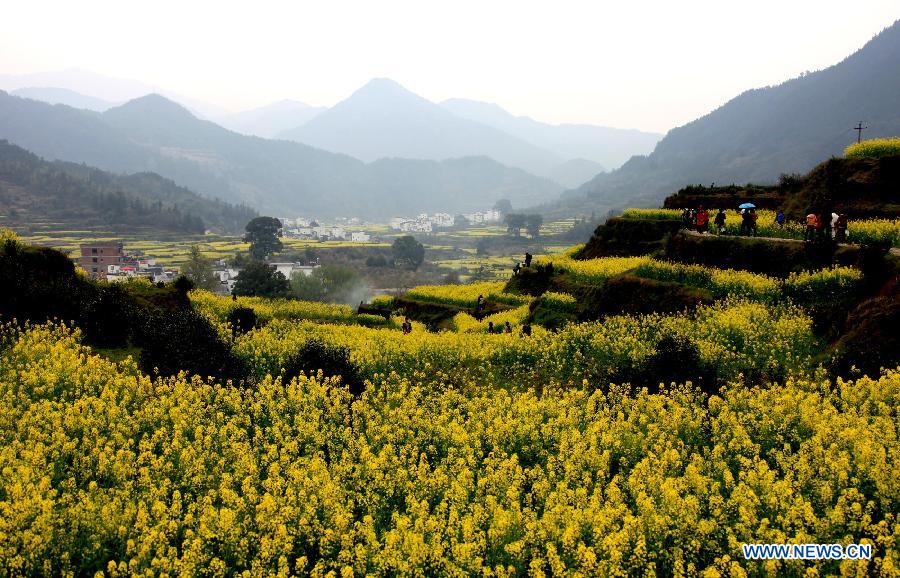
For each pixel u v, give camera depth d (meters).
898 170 32.94
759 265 30.27
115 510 11.94
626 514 11.79
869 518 10.70
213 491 13.00
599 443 15.48
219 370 21.92
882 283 22.58
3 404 16.75
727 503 11.79
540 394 22.42
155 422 17.52
